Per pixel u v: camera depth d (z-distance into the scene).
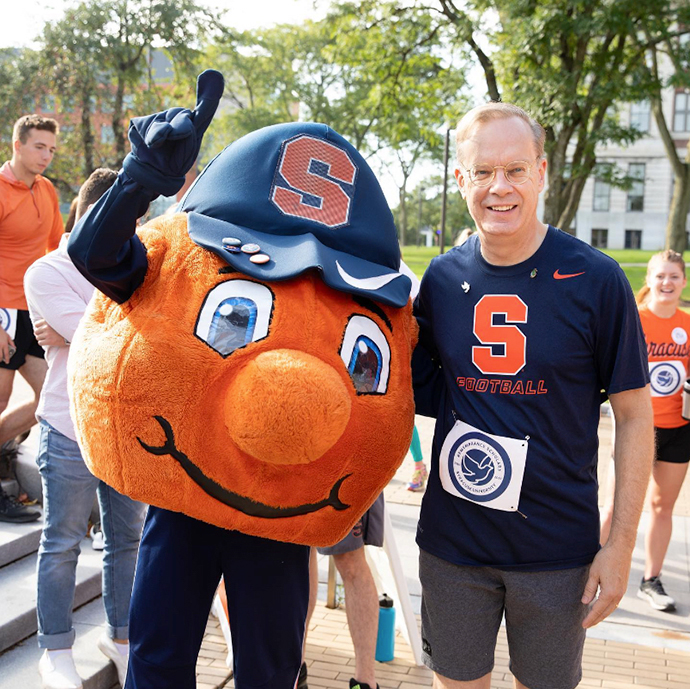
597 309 2.29
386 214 2.44
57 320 2.99
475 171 2.29
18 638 3.58
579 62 15.88
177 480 2.05
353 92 35.91
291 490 2.09
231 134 38.38
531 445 2.31
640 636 4.27
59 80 29.19
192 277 2.08
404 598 3.73
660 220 51.81
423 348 2.63
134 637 2.30
